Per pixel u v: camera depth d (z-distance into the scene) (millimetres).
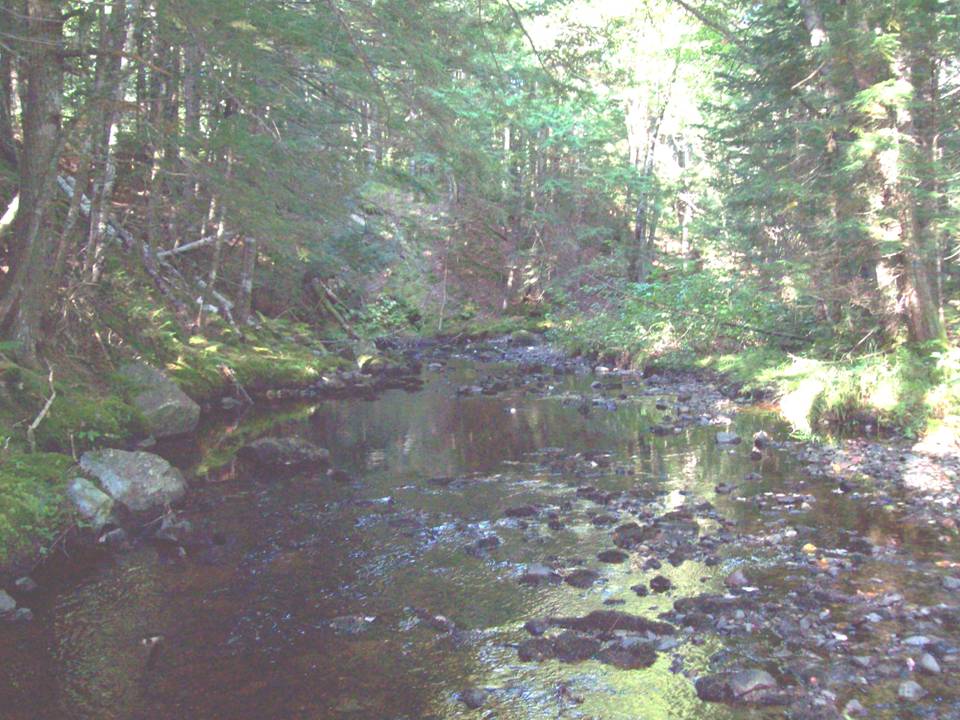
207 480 8070
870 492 7133
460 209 22047
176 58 10320
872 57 9086
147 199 13633
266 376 13641
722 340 15945
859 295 10648
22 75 9867
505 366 18219
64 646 4410
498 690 3828
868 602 4691
